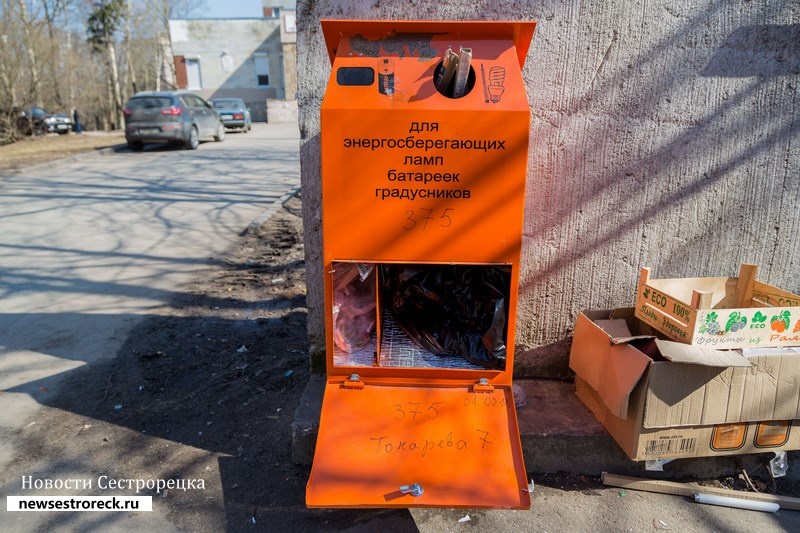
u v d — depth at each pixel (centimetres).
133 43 3853
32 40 1873
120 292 535
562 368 323
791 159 294
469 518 254
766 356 241
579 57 279
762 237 306
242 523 252
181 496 269
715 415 244
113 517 255
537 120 287
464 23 225
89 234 729
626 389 240
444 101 220
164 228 764
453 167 224
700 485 273
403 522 252
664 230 302
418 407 244
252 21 3797
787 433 256
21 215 813
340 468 229
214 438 313
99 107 3222
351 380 250
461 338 264
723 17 276
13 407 345
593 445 276
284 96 3928
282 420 328
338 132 222
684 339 250
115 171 1222
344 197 229
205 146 1748
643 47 279
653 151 291
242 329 454
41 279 566
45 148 1600
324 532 247
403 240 233
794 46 280
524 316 315
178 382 374
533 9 274
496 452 233
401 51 231
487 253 234
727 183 296
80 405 347
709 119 288
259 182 1117
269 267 608
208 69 3869
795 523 252
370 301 251
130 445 307
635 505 262
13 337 439
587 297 311
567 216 299
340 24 228
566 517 254
